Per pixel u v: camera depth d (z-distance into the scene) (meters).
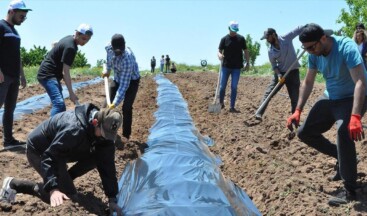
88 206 4.62
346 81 4.68
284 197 5.10
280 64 8.28
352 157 4.68
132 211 4.63
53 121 4.26
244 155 6.89
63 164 4.31
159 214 4.43
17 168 5.74
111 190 4.36
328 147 5.23
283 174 5.66
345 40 4.61
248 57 10.13
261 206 5.26
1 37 6.16
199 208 4.57
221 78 10.35
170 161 6.07
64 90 15.88
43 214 3.97
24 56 39.25
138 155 7.12
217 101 11.52
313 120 5.05
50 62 6.33
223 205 4.71
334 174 5.64
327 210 4.59
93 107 4.20
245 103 12.51
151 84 20.80
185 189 5.00
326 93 5.05
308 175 5.73
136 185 5.39
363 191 4.92
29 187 4.57
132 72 7.23
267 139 7.78
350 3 22.80
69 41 6.20
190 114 11.15
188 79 23.59
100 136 4.09
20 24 6.40
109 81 8.07
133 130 8.88
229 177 6.41
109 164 4.34
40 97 12.82
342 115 4.70
